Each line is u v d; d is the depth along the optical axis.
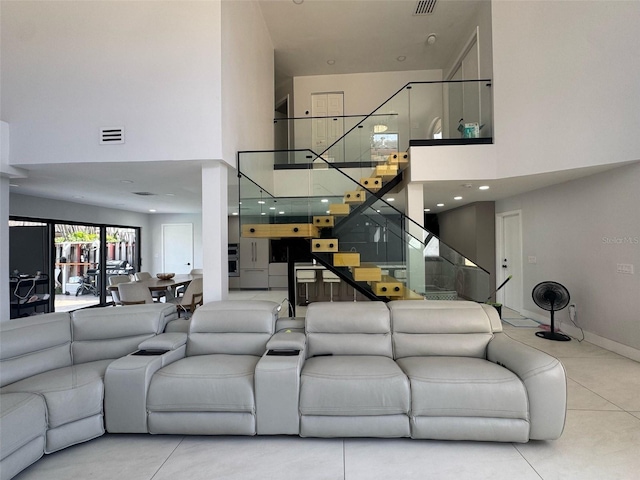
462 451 1.95
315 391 2.04
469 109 4.91
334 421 2.03
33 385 2.02
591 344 3.95
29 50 3.33
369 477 1.74
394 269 4.30
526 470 1.78
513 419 1.96
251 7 4.55
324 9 5.22
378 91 7.47
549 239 4.80
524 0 4.01
